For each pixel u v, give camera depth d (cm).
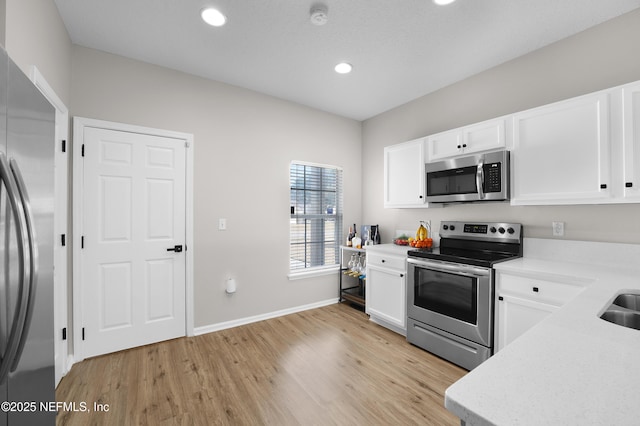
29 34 147
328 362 226
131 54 242
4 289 85
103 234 235
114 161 240
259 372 211
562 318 93
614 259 194
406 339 265
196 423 160
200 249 279
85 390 188
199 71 271
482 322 206
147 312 253
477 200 240
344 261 386
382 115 376
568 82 217
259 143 316
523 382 57
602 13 192
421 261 248
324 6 187
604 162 178
